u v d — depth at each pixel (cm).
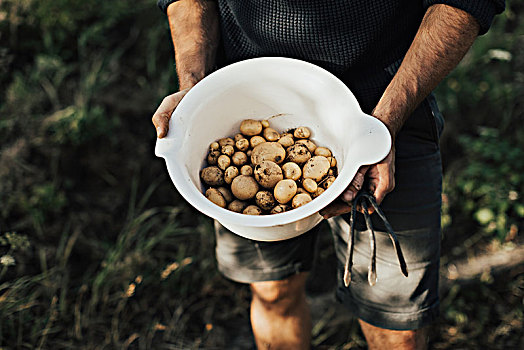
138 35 286
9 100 235
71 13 271
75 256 205
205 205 104
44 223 211
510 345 190
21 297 183
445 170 246
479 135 260
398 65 128
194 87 118
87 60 267
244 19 128
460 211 234
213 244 213
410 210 133
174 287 203
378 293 140
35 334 176
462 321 196
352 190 105
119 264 197
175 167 108
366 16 117
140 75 273
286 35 123
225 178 118
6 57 245
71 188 226
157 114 115
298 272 150
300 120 127
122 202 229
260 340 162
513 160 232
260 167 115
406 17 123
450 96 266
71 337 183
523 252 217
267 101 125
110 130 244
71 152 233
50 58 251
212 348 191
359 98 131
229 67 120
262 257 147
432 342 192
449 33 113
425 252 135
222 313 202
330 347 191
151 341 189
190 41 137
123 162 241
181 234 219
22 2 265
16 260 194
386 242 135
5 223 204
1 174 213
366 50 123
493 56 269
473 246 222
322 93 118
